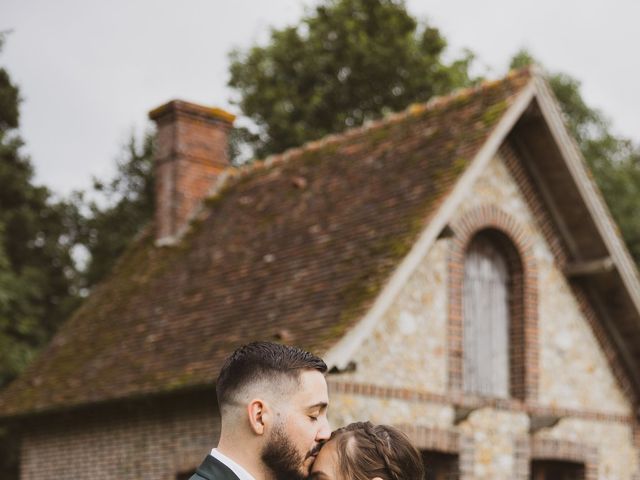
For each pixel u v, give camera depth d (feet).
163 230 54.90
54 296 83.76
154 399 42.50
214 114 56.49
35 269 77.71
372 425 13.23
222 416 12.22
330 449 12.89
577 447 44.45
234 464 11.92
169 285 50.01
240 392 12.07
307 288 40.29
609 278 45.37
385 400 38.42
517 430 42.60
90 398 44.78
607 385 46.42
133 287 52.95
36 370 51.96
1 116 83.15
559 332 45.01
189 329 44.47
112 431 45.52
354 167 46.85
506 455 42.01
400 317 39.60
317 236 43.37
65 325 54.60
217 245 50.01
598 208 44.50
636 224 84.43
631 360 47.16
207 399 40.86
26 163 84.89
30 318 74.23
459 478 40.27
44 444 49.34
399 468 12.78
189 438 41.52
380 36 83.46
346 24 83.41
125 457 44.55
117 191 92.48
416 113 47.32
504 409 42.34
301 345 36.78
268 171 53.52
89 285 86.84
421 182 41.32
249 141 85.76
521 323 44.04
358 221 42.06
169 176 55.01
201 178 55.52
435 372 40.27
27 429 50.57
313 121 83.46
